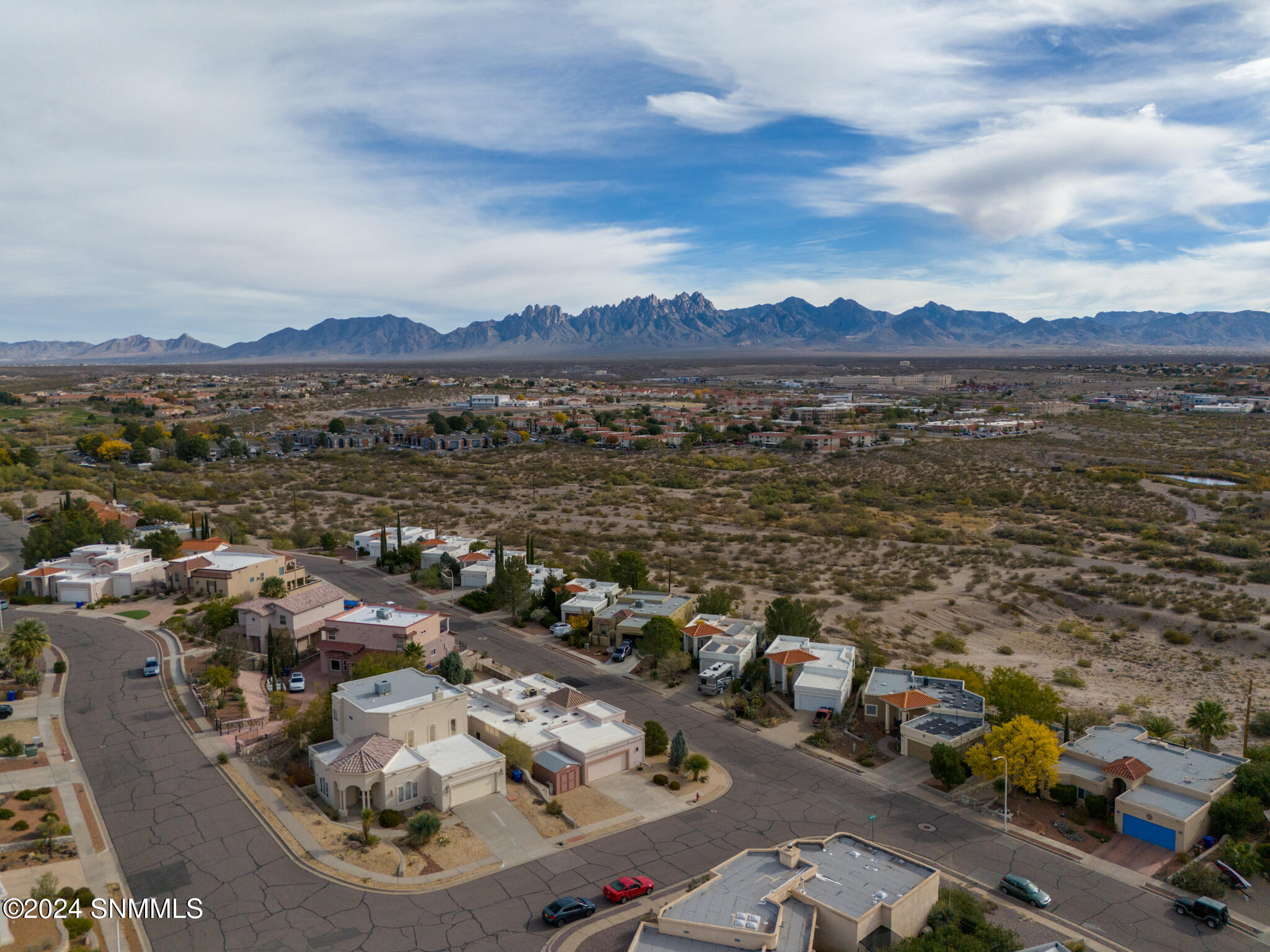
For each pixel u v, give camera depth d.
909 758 65.50
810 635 89.06
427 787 56.31
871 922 41.69
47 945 39.28
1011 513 166.12
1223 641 95.06
